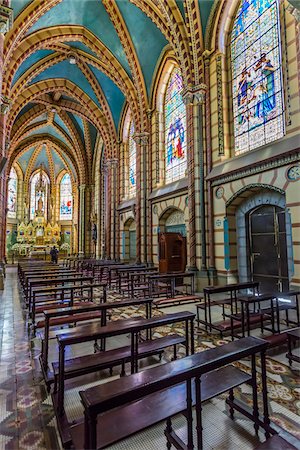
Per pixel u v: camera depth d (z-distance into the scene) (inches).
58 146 1201.4
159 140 597.3
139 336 210.1
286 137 305.6
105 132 831.7
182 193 494.9
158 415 87.0
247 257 378.3
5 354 188.4
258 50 358.0
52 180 1438.2
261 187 339.0
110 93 744.3
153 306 323.9
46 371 149.0
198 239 428.5
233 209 395.5
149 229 603.8
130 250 753.0
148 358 178.2
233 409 116.5
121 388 70.6
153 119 613.9
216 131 416.8
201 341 205.5
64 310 161.5
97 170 1053.8
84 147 1111.0
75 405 126.6
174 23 429.1
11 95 607.5
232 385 102.2
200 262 421.1
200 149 434.9
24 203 1337.4
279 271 333.4
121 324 140.7
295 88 296.2
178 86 545.0
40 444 100.8
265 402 102.5
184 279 433.4
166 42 538.6
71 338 120.2
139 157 634.8
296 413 117.0
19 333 235.0
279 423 110.3
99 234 1008.2
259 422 103.7
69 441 97.1
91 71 712.4
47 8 451.5
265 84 346.0
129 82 629.6
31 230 1273.4
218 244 404.2
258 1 358.9
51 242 1275.8
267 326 237.9
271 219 346.9
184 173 516.4
